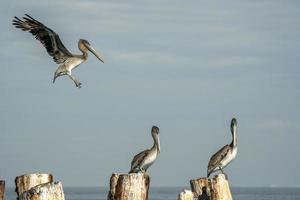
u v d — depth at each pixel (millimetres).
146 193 21500
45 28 23562
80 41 24562
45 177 22297
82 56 24500
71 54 24297
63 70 24234
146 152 26422
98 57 24734
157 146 26547
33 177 22203
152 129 26672
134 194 21234
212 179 22812
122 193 21250
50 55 24141
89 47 24562
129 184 21234
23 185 22172
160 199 128500
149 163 26453
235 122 28891
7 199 91688
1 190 21859
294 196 153500
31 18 23391
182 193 22766
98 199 138500
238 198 129125
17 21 23469
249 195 168000
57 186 18750
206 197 22797
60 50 24094
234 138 28859
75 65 24344
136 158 26484
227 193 22875
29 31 23547
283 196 153000
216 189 22719
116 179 21734
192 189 23031
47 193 18578
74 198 148750
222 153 28734
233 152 28750
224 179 22891
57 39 23859
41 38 23734
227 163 28828
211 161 28938
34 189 18609
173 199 128500
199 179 22938
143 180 21359
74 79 24297
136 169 26484
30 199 18547
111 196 21719
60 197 18750
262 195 167125
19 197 19016
